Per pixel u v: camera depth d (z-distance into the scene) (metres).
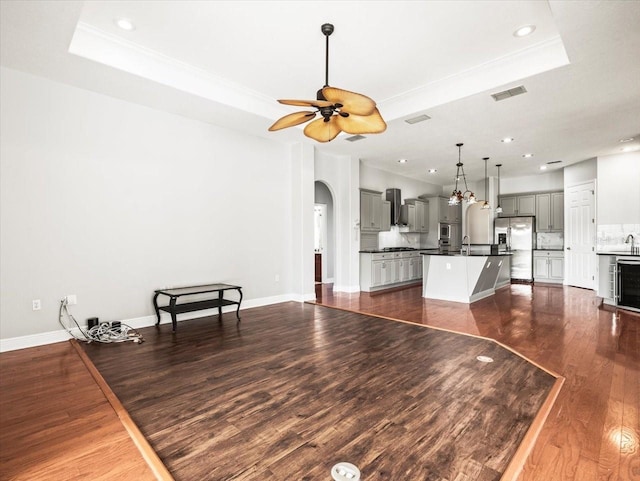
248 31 3.10
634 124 4.92
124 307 4.16
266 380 2.73
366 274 7.37
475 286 5.99
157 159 4.42
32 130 3.50
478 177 9.40
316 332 4.11
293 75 3.96
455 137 5.59
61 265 3.70
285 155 6.06
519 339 3.79
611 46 2.93
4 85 3.35
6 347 3.39
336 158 7.22
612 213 6.55
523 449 1.82
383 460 1.74
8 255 3.39
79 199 3.81
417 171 8.66
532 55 3.43
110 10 2.82
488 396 2.44
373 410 2.25
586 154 6.67
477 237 9.20
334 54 3.49
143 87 3.77
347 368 2.97
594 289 7.09
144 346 3.59
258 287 5.65
